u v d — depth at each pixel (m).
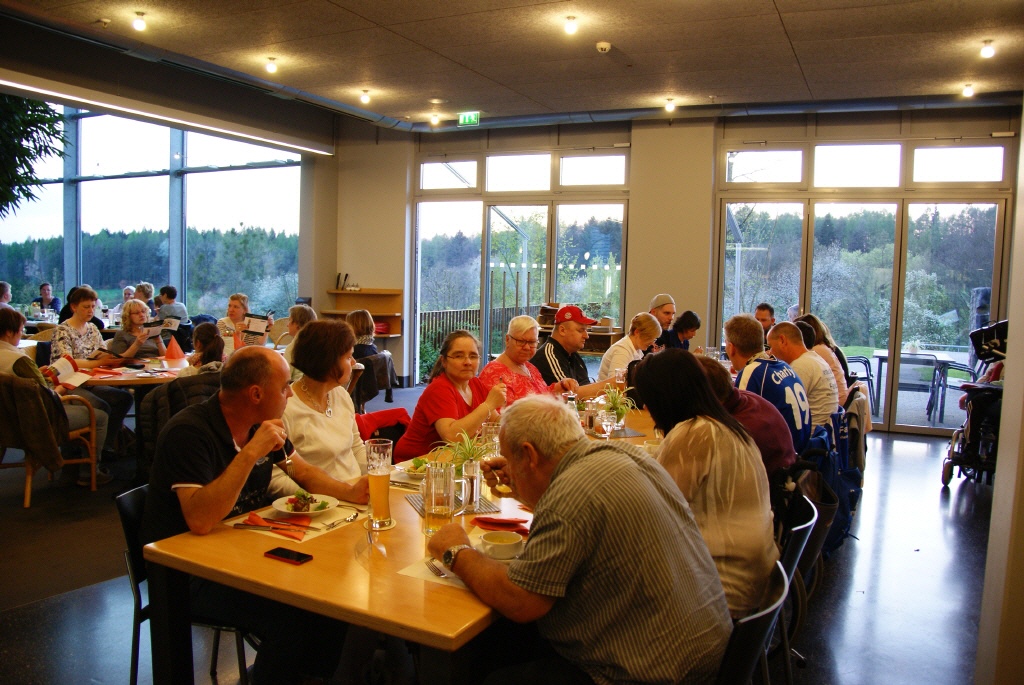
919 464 6.03
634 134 7.87
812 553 2.22
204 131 7.58
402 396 8.57
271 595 1.58
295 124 8.85
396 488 2.38
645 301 7.90
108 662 2.57
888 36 5.02
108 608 2.98
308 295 9.30
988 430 5.13
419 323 9.45
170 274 10.32
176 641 1.80
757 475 1.99
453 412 2.99
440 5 4.70
